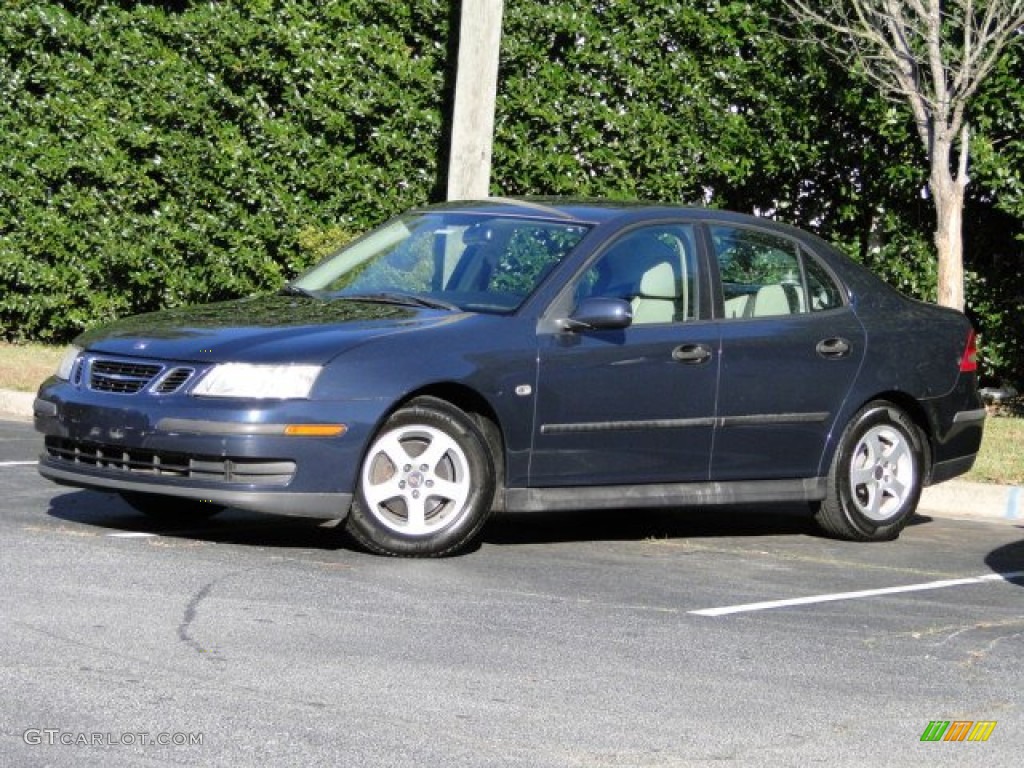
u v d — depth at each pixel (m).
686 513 17.52
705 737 9.41
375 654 10.75
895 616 12.77
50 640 10.62
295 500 13.23
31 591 11.86
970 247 25.52
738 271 15.62
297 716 9.39
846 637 11.98
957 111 22.28
